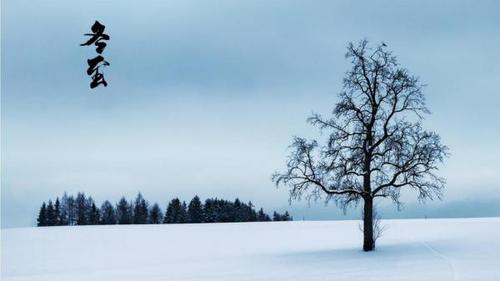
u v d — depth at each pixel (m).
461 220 88.81
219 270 33.00
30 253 54.47
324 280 25.23
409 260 32.72
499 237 46.16
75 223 160.25
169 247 57.59
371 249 39.75
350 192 38.69
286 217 162.88
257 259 39.59
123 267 39.00
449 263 29.61
